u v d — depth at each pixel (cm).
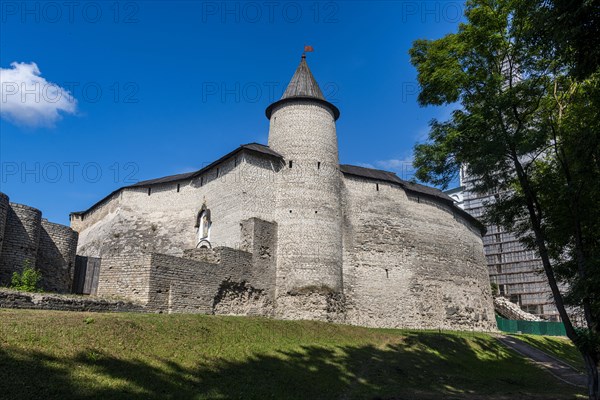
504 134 1598
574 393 1838
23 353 1171
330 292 2866
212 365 1506
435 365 2141
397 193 3725
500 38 1712
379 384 1708
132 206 3884
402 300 3406
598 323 1469
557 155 1625
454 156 1841
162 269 2189
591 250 1700
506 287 7531
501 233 7812
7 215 2144
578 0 1002
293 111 3250
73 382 1114
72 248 2511
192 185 3597
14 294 1593
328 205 3070
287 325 2236
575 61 1123
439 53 1864
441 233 3922
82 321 1465
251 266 2725
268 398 1335
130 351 1408
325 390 1528
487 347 2730
